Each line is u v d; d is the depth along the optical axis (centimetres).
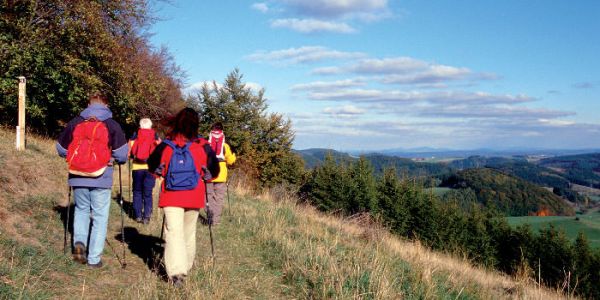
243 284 497
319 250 632
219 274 505
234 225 806
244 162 3353
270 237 720
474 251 4278
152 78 2009
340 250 717
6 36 1388
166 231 450
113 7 1791
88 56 1680
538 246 4684
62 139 464
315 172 4306
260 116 3634
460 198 5141
